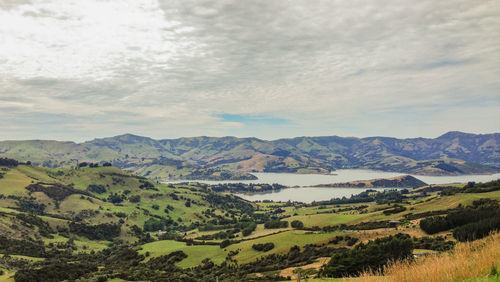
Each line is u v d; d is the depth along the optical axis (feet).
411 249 265.54
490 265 63.82
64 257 623.36
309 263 400.88
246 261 472.85
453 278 63.46
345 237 499.51
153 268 487.20
